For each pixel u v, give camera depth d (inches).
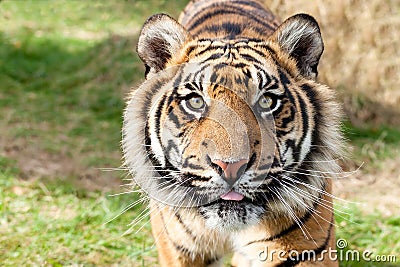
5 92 581.0
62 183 397.7
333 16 495.8
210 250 239.0
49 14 819.4
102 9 767.7
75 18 798.5
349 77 499.5
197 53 223.0
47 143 465.7
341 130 233.3
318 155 221.6
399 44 503.5
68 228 337.1
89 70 620.7
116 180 410.6
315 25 224.7
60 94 580.1
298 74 224.5
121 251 319.3
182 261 239.9
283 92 214.7
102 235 334.3
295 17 223.6
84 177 411.2
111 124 513.0
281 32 225.1
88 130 499.5
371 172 423.5
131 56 619.2
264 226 226.2
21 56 674.2
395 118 497.0
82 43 717.3
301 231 227.5
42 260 303.1
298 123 215.2
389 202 380.8
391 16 502.9
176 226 232.2
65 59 667.4
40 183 393.7
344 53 499.2
